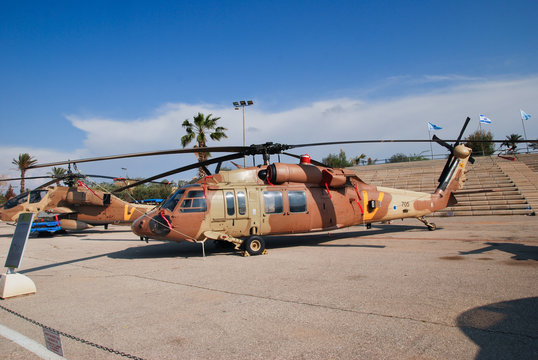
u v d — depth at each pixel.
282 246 12.13
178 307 5.39
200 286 6.66
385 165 40.00
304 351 3.71
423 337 3.94
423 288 5.91
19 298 6.25
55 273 8.53
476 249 9.64
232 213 10.70
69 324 4.80
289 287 6.31
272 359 3.56
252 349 3.80
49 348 3.79
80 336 4.35
